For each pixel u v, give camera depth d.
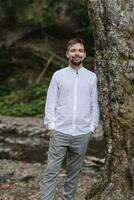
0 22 16.84
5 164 8.29
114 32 4.58
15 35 16.39
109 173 4.60
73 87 4.62
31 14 16.75
